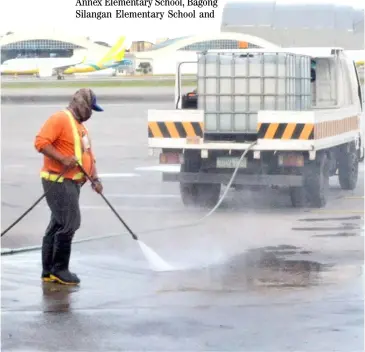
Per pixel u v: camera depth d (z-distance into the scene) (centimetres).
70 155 1152
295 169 1883
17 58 9875
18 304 1047
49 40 9900
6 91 8088
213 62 1877
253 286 1141
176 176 1908
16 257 1352
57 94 7725
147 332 921
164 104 6325
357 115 2233
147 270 1255
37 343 883
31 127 4522
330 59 2161
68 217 1155
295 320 963
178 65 2169
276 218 1766
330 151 1994
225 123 1881
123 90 7881
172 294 1099
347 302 1044
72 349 863
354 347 863
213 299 1068
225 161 1895
